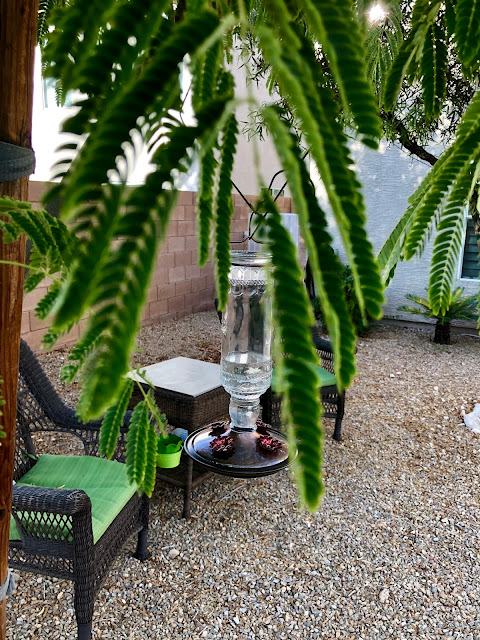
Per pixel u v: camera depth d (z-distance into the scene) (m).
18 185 0.60
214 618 2.38
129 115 0.18
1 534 0.78
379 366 6.20
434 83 0.48
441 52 0.46
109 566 2.19
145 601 2.44
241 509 3.21
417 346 7.09
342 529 3.09
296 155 0.19
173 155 0.18
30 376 2.54
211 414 3.07
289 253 0.19
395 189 7.00
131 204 0.17
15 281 0.68
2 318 0.68
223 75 0.32
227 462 2.28
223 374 2.48
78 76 0.22
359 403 5.07
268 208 0.19
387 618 2.44
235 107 0.19
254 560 2.78
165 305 7.25
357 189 0.23
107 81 0.22
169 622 2.34
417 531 3.11
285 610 2.46
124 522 2.34
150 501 3.22
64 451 3.67
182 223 7.30
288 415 0.18
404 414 4.84
